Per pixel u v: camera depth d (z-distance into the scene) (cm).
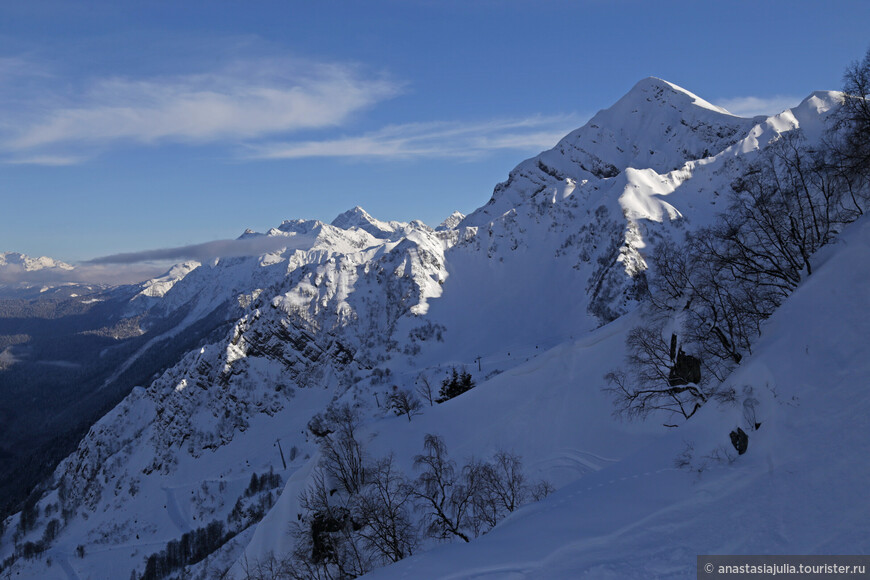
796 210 4912
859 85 4662
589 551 2422
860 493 2020
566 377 7681
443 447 6956
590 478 3700
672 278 5931
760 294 4572
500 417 7700
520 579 2375
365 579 3106
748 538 2088
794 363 3072
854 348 2880
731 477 2652
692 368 5025
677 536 2309
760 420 2972
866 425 2353
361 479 6519
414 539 4853
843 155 4688
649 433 5728
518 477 5209
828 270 3681
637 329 6369
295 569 5328
